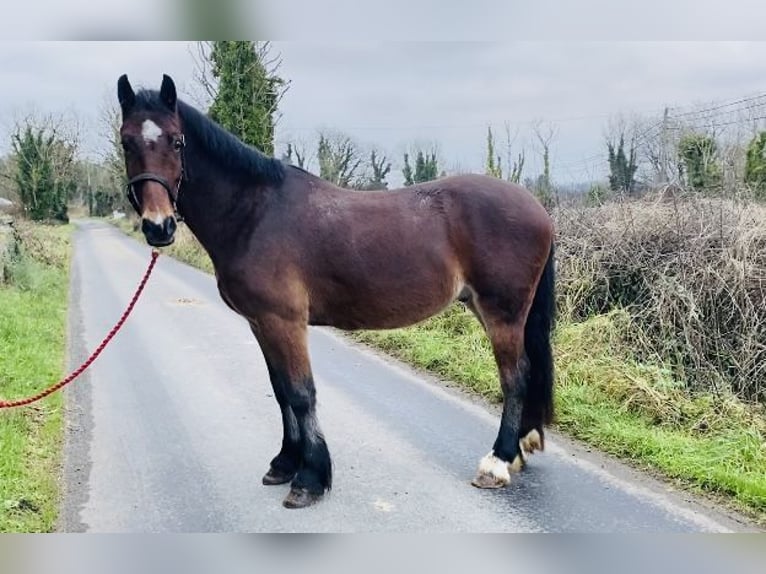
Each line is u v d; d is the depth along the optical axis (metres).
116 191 42.25
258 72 15.79
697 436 4.34
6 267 11.24
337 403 5.33
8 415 4.63
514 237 3.76
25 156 33.53
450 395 5.53
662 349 5.50
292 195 3.71
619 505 3.51
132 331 8.43
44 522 3.37
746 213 5.72
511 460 3.86
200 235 3.75
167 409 5.25
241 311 3.78
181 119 3.57
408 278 3.70
